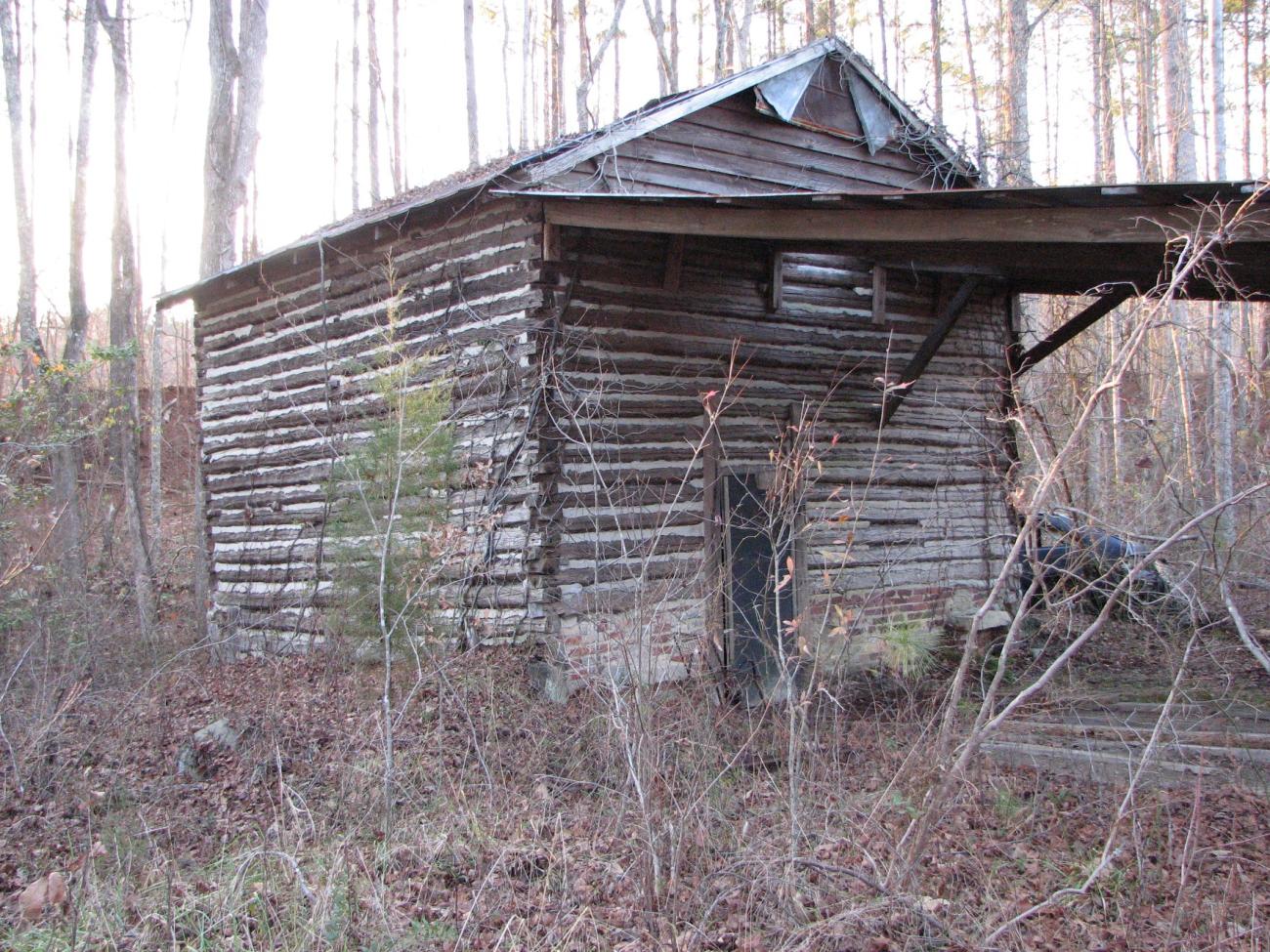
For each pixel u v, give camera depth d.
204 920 4.49
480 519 8.55
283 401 11.34
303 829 5.47
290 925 4.48
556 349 8.66
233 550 11.99
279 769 5.85
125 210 15.53
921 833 4.86
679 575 8.38
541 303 8.64
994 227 6.93
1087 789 6.52
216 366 12.53
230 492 12.21
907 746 6.41
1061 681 9.12
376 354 8.47
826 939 4.31
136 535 13.98
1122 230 6.55
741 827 5.30
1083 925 4.68
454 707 7.24
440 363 9.40
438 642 7.45
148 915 4.45
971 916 4.66
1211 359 11.95
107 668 9.11
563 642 8.23
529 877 5.10
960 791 5.67
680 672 7.77
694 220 7.74
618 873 4.98
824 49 11.28
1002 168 14.18
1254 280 8.05
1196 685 7.27
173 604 13.91
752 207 7.48
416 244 9.88
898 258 9.08
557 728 6.91
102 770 6.99
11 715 7.55
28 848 5.84
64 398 12.20
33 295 15.77
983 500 11.73
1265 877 5.12
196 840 5.83
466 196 9.08
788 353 10.24
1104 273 9.43
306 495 10.91
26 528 11.55
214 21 15.12
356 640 7.82
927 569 11.12
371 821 5.79
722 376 9.81
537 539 8.56
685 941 4.29
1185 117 17.47
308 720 7.78
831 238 7.48
